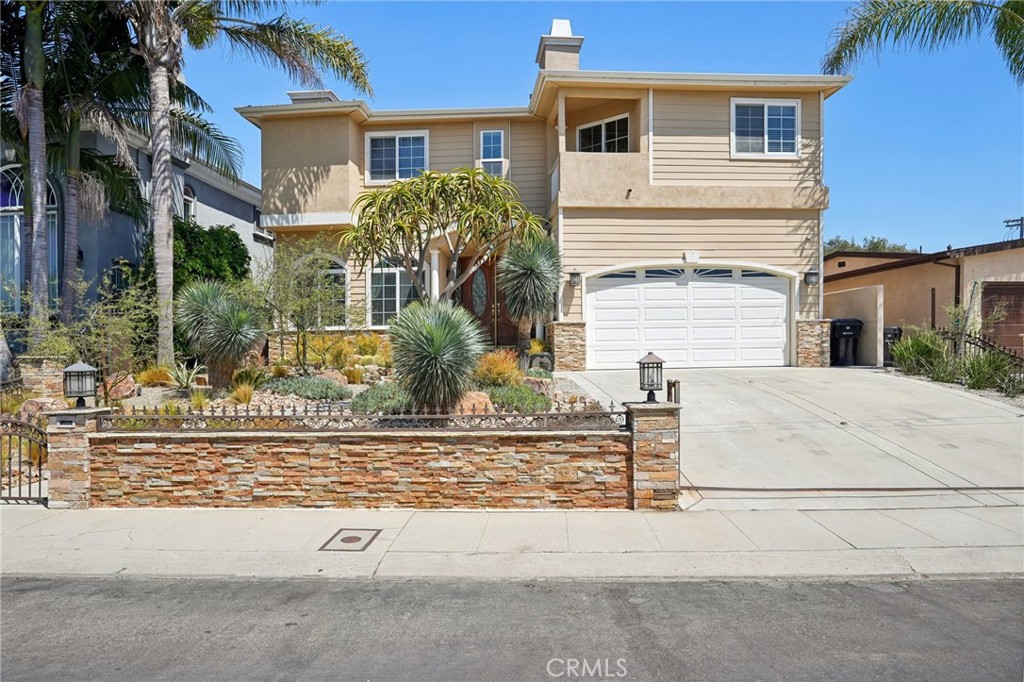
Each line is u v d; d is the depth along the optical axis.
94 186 16.95
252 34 16.41
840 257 23.48
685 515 7.28
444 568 5.90
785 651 4.35
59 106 16.55
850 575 5.68
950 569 5.77
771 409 11.62
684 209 17.03
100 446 7.93
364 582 5.66
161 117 14.89
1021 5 13.61
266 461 7.81
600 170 16.86
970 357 14.01
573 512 7.48
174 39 15.07
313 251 15.59
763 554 6.13
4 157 18.39
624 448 7.55
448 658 4.28
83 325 13.10
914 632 4.62
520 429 7.62
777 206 17.08
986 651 4.33
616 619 4.87
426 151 18.89
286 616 4.97
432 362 9.01
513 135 18.86
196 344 12.92
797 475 8.57
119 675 4.10
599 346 16.86
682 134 17.09
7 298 18.06
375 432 7.70
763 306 17.22
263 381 13.21
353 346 16.52
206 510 7.72
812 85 16.92
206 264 18.72
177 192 20.73
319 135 18.14
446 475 7.67
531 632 4.66
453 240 17.91
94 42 16.38
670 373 15.63
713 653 4.33
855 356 17.70
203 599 5.32
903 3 14.07
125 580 5.75
